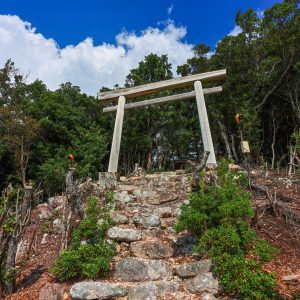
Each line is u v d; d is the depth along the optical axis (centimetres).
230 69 1614
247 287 336
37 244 564
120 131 999
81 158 1577
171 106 1783
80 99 1983
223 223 410
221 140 1848
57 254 504
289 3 1500
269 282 338
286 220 534
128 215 593
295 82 1583
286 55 1555
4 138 1461
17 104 1733
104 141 1686
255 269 370
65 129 1617
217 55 1658
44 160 1563
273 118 1625
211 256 382
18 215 421
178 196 677
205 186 516
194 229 456
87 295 361
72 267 408
